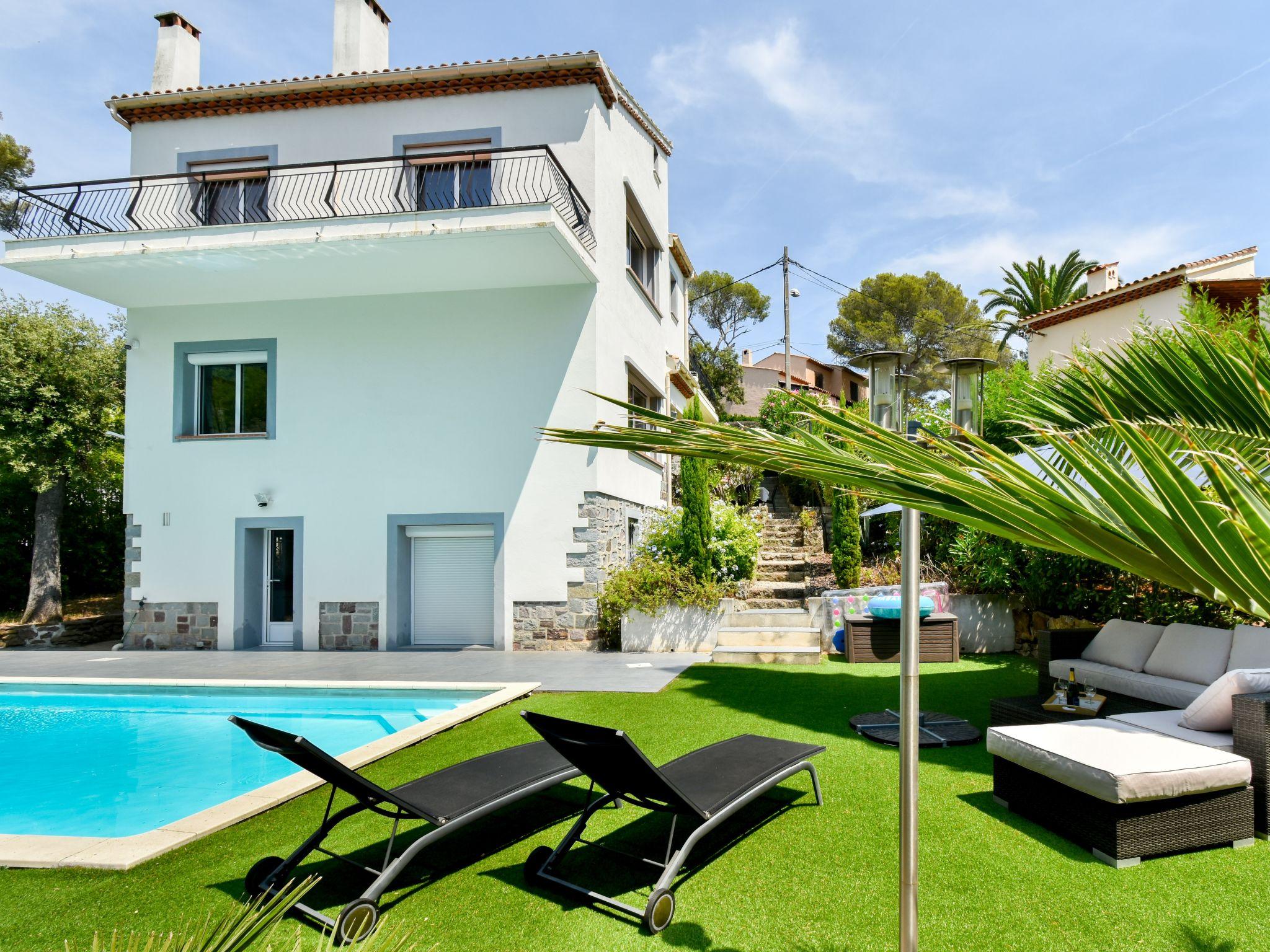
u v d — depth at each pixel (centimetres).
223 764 594
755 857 344
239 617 1109
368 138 1111
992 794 417
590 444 150
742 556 1128
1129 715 431
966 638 938
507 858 352
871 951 263
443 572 1109
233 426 1162
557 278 1058
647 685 750
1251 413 189
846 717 607
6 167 2105
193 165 1146
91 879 334
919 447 134
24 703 823
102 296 1124
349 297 1119
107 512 1795
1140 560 112
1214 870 322
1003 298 2789
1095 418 302
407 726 691
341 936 277
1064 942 267
